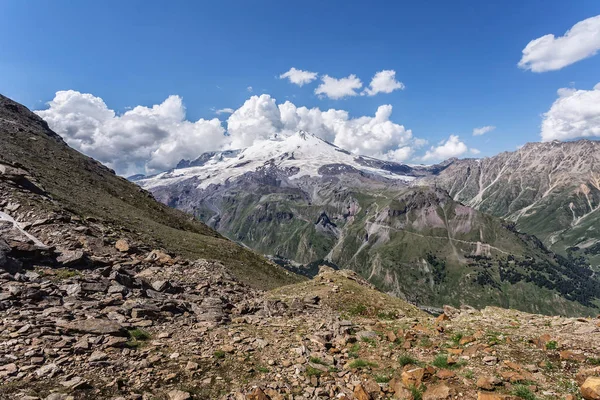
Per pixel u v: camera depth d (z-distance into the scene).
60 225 35.34
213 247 70.19
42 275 23.33
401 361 16.53
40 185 51.94
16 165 57.22
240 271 63.16
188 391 12.98
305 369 15.94
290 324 24.44
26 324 16.00
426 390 13.34
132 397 11.96
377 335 21.16
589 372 12.98
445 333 20.73
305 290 38.59
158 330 19.48
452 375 14.25
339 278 42.62
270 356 17.33
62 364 13.36
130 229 57.66
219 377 14.48
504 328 20.66
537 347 16.80
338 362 17.25
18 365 12.70
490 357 15.80
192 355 16.31
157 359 15.23
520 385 12.98
